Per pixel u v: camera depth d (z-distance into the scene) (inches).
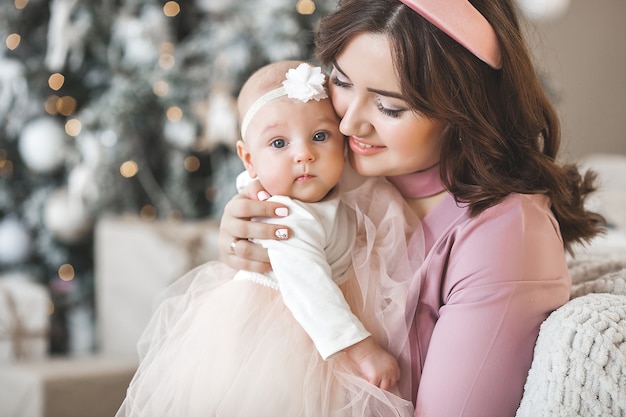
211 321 51.2
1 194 136.9
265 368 48.2
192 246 120.3
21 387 96.7
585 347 45.2
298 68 51.5
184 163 137.8
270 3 126.8
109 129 130.9
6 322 115.3
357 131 49.6
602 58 188.5
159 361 51.9
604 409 44.4
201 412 49.1
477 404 47.3
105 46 138.0
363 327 48.0
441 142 51.0
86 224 133.7
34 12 141.3
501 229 48.9
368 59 47.4
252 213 51.2
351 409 48.1
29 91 135.6
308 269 48.9
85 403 98.0
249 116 52.9
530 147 52.6
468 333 47.8
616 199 100.3
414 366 51.4
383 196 53.9
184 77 131.3
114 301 127.3
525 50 51.3
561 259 50.7
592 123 187.8
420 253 52.5
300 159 50.6
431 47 47.2
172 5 140.6
